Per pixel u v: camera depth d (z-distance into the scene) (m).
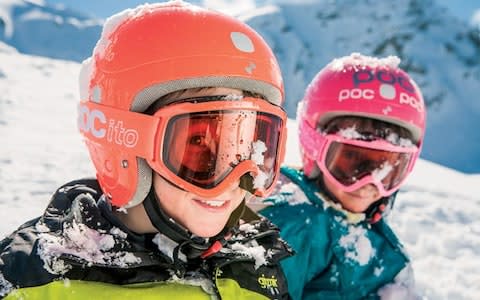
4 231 2.44
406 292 2.39
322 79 2.42
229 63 1.27
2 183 3.27
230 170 1.27
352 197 2.31
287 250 1.62
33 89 8.37
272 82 1.34
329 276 2.30
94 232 1.32
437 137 50.97
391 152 2.24
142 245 1.34
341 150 2.25
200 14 1.33
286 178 2.52
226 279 1.46
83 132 1.43
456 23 68.50
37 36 61.19
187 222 1.31
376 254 2.42
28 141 4.77
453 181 6.34
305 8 71.88
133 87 1.28
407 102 2.25
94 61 1.42
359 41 66.44
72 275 1.23
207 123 1.25
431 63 61.62
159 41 1.28
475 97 57.94
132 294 1.27
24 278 1.20
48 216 1.45
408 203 4.36
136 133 1.27
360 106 2.22
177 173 1.26
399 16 69.00
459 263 3.17
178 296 1.32
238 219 1.47
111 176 1.35
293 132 7.82
